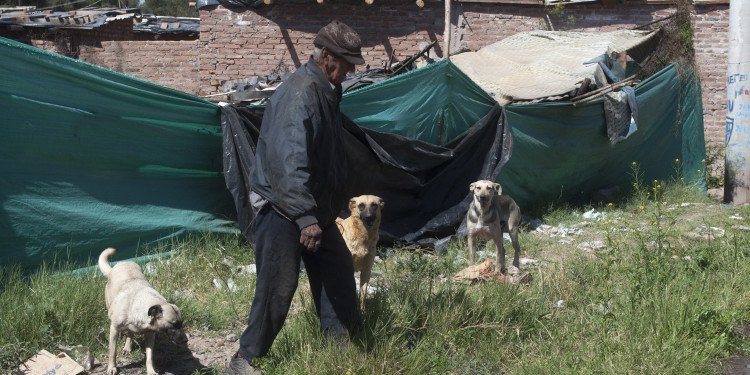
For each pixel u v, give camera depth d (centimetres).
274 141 352
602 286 566
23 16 1526
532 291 543
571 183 1064
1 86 538
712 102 1430
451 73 839
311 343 418
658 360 406
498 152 878
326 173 376
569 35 1188
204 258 630
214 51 1341
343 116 539
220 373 398
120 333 468
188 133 682
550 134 990
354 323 410
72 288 497
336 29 368
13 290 506
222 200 726
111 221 616
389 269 681
